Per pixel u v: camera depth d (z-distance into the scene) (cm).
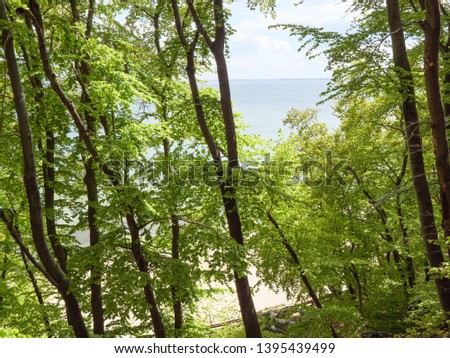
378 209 1669
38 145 1440
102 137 1215
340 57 1049
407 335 900
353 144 1811
